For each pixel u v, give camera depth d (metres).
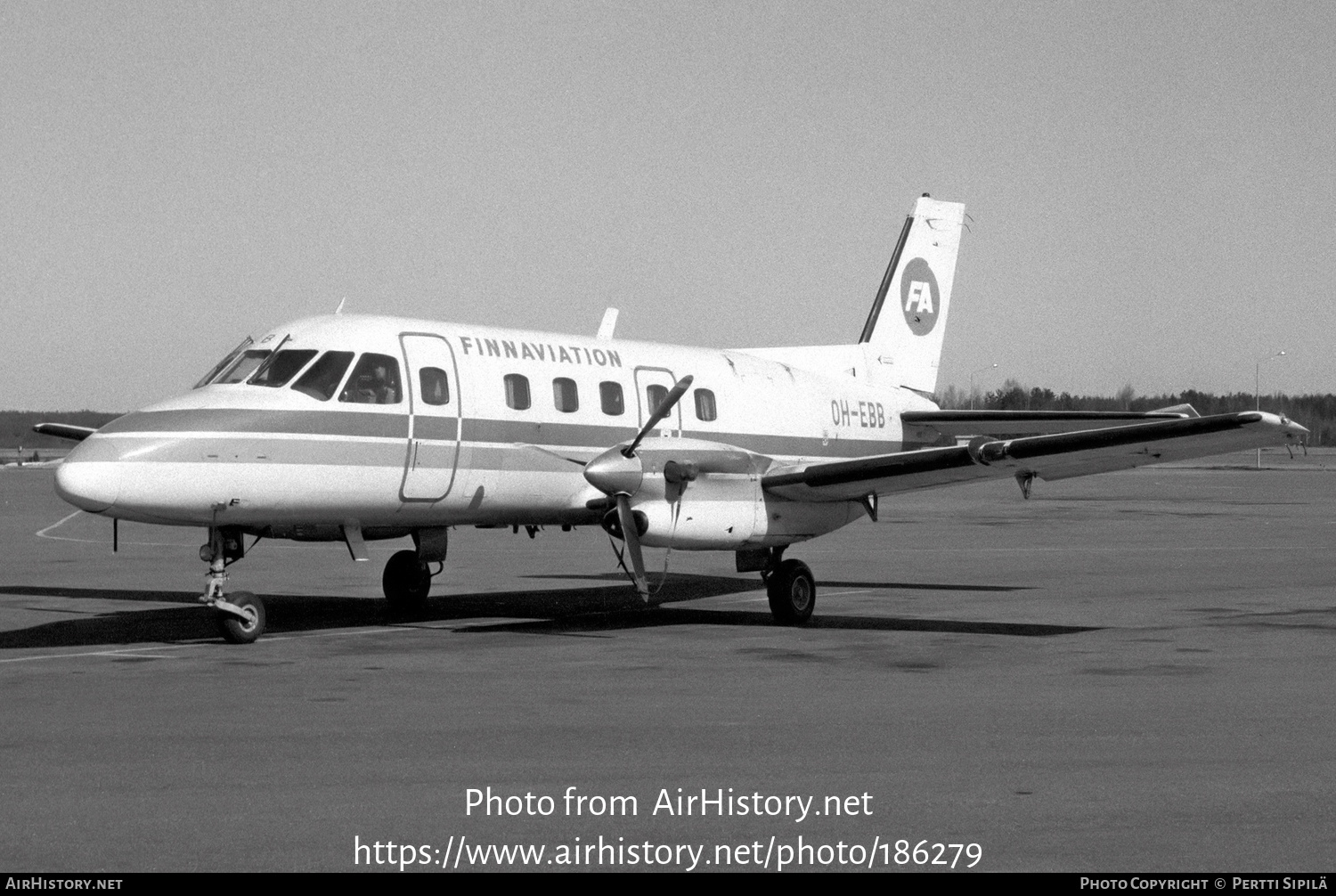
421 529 32.81
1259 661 24.20
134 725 18.36
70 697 20.50
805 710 19.52
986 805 14.50
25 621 30.45
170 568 44.50
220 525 27.16
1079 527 66.69
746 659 24.64
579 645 26.64
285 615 32.25
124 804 14.42
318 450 27.75
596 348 34.09
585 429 32.91
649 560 49.41
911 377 44.78
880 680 22.27
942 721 18.70
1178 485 129.12
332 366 28.53
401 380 29.44
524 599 36.28
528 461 31.62
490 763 16.23
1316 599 34.66
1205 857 12.82
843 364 42.41
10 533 62.88
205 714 19.11
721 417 36.19
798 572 30.88
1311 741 17.44
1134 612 32.09
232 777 15.55
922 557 49.69
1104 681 22.02
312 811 14.22
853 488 30.78
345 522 29.28
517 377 31.75
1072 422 39.62
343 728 18.20
